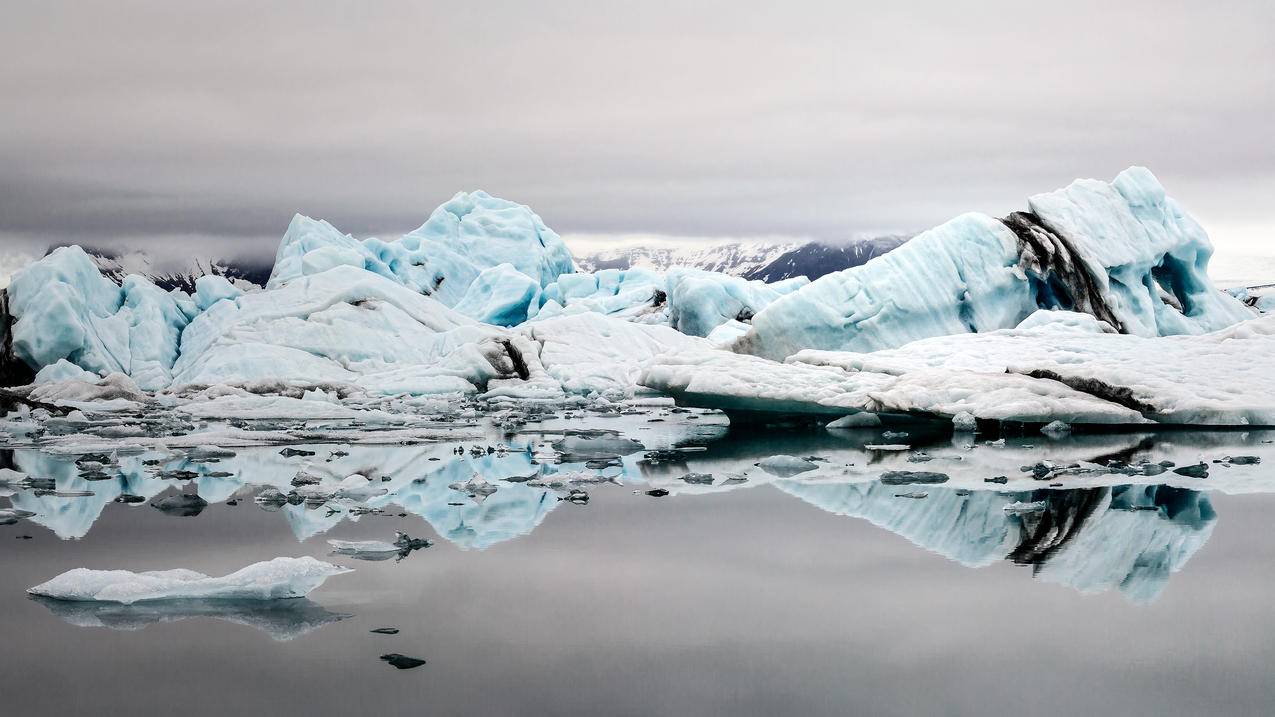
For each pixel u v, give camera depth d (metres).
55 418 18.53
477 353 26.94
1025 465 11.57
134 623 5.88
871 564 7.19
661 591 6.52
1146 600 6.29
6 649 5.46
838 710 4.68
